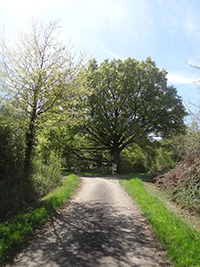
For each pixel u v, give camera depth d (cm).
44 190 1223
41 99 1023
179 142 1320
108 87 3212
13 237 504
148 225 645
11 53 1016
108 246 484
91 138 3553
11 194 863
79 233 569
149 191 1337
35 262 407
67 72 1102
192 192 1000
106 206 901
